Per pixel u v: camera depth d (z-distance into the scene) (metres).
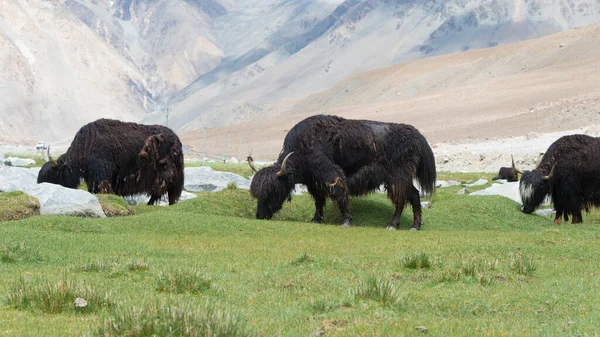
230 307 17.55
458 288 21.19
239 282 21.77
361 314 17.27
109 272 22.38
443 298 19.48
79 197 40.16
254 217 46.12
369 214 46.34
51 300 17.03
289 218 46.19
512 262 24.75
